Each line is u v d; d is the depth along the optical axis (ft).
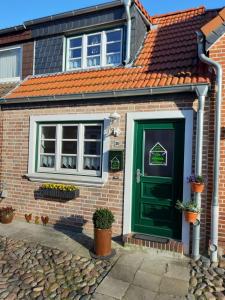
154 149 19.43
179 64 20.38
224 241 17.12
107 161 20.43
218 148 16.79
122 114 20.04
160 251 17.47
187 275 15.23
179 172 18.62
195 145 17.76
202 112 17.10
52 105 22.82
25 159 24.06
